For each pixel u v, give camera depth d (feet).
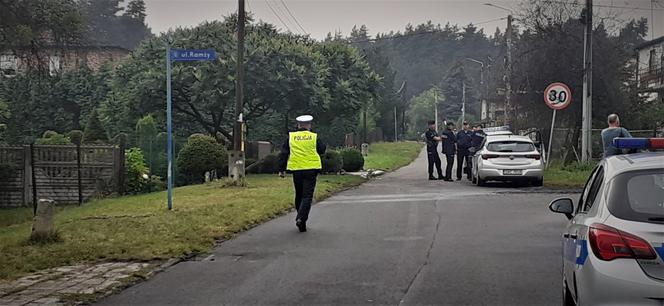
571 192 61.46
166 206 49.14
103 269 30.01
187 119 107.24
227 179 68.54
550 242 35.60
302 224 39.75
